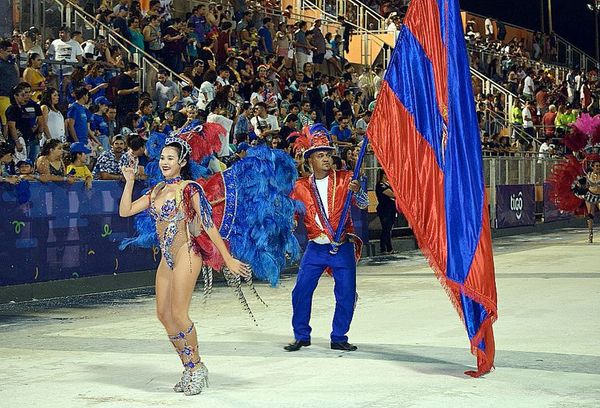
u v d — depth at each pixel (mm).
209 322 11789
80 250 15352
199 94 21266
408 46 8750
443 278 8273
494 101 35250
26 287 14438
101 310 13375
